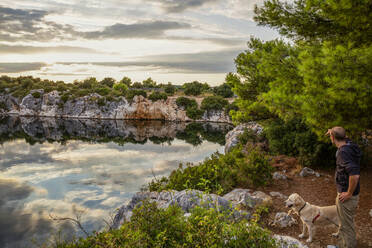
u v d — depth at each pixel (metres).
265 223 5.32
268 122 12.23
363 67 4.37
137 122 71.31
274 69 6.54
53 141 42.22
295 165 9.71
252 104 9.81
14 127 60.78
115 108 79.56
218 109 72.56
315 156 9.08
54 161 28.30
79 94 85.31
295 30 7.41
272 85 6.39
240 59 10.13
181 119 75.06
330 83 4.53
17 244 10.90
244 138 16.36
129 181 19.61
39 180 21.27
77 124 66.56
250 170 8.11
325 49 4.79
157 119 78.56
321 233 4.74
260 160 8.41
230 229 3.03
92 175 22.09
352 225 3.71
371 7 5.10
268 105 6.70
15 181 21.06
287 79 6.08
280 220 5.26
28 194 17.75
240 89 10.66
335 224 4.29
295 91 5.86
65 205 15.35
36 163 27.61
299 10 7.00
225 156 10.11
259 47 9.54
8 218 13.67
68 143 40.28
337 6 5.30
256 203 6.04
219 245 2.85
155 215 3.54
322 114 4.94
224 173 8.40
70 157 30.09
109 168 24.27
